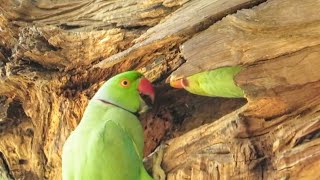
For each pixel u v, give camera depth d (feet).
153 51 2.12
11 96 2.36
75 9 2.30
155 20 2.15
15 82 2.30
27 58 2.25
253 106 1.82
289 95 1.81
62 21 2.28
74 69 2.25
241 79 1.83
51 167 2.36
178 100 2.19
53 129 2.33
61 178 2.33
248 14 1.81
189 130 2.13
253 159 1.84
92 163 1.93
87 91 2.26
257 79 1.82
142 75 2.09
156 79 2.18
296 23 1.77
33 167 2.39
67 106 2.28
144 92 2.06
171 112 2.19
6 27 2.29
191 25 1.94
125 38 2.17
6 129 2.39
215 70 1.94
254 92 1.80
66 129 2.30
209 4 1.94
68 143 2.02
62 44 2.23
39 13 2.31
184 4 2.06
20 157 2.41
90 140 1.95
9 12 2.28
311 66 1.80
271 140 1.84
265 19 1.79
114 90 2.04
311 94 1.82
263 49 1.81
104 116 2.00
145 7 2.16
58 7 2.31
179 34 1.97
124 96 2.03
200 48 1.88
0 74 2.30
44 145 2.37
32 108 2.35
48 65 2.26
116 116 1.99
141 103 2.06
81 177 1.94
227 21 1.85
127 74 2.06
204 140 1.91
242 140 1.86
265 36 1.81
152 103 2.08
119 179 1.92
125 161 1.93
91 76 2.25
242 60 1.82
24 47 2.23
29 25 2.29
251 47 1.82
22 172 2.41
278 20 1.78
